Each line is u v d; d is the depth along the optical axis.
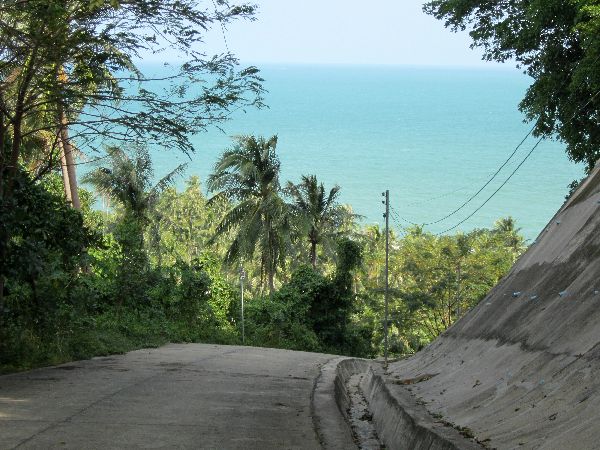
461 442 6.54
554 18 23.89
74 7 12.01
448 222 166.50
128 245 25.56
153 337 23.50
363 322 50.28
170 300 28.52
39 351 14.16
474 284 49.22
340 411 10.68
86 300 18.06
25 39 11.78
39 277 15.17
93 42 11.94
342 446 7.83
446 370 11.80
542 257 14.14
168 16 11.94
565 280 11.23
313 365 18.47
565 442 5.53
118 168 37.28
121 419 8.23
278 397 11.25
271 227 44.41
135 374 12.89
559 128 26.69
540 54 26.27
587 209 13.77
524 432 6.38
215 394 10.92
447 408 8.83
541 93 25.89
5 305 14.20
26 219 13.59
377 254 58.34
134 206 38.28
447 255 50.66
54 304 15.27
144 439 7.24
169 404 9.57
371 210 177.38
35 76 12.53
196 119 12.62
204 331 28.77
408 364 15.56
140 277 25.69
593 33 21.09
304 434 8.23
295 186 47.84
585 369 7.02
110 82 12.47
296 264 47.16
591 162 25.98
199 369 14.72
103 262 25.00
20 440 6.87
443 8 27.77
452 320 50.31
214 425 8.25
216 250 62.22
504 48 27.53
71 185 32.25
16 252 13.28
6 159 13.60
